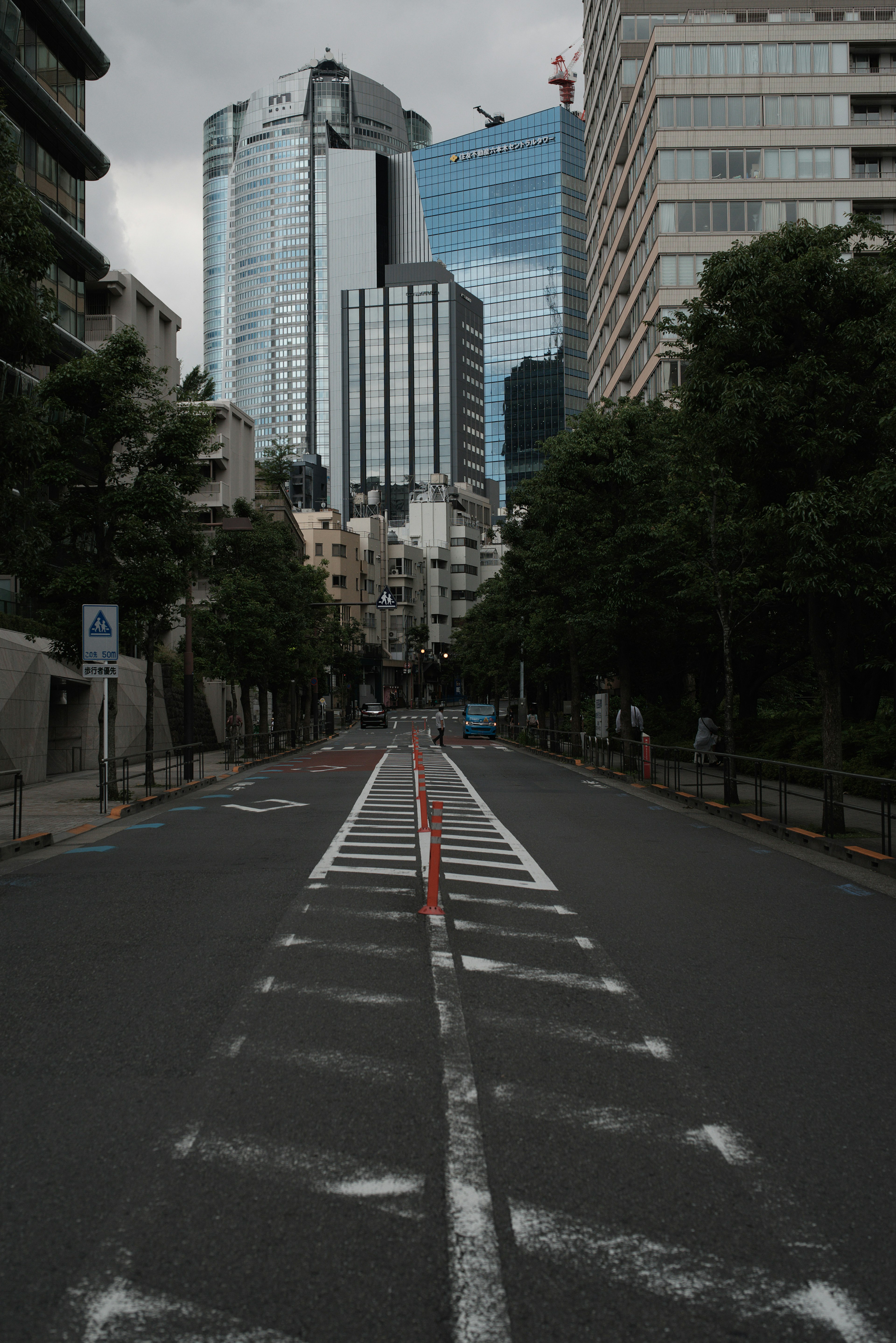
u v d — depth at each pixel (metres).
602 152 77.38
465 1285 3.27
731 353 16.05
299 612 43.91
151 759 23.95
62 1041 5.72
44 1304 3.18
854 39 55.19
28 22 38.72
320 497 143.88
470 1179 4.00
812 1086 5.08
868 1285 3.30
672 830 16.56
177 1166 4.12
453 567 161.25
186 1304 3.17
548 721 47.84
